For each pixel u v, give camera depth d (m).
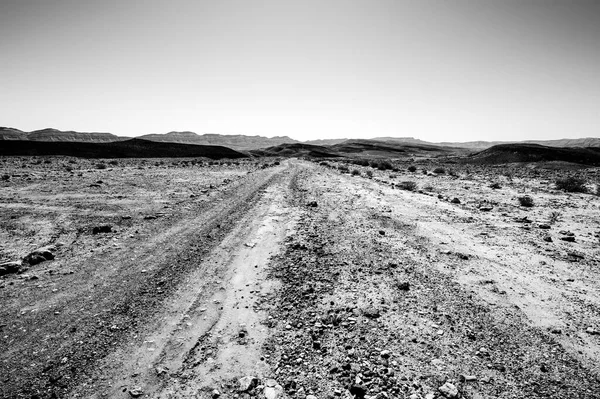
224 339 5.54
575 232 11.60
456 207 15.78
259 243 10.39
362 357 5.06
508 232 11.50
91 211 14.35
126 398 4.29
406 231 11.62
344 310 6.41
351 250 9.68
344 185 24.16
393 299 6.82
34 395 4.27
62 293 7.00
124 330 5.73
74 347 5.24
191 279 7.78
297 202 17.33
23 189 19.30
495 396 4.32
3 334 5.54
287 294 7.05
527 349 5.23
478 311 6.33
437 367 4.85
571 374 4.69
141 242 10.44
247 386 4.46
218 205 16.39
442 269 8.30
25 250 9.42
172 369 4.82
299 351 5.23
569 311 6.30
